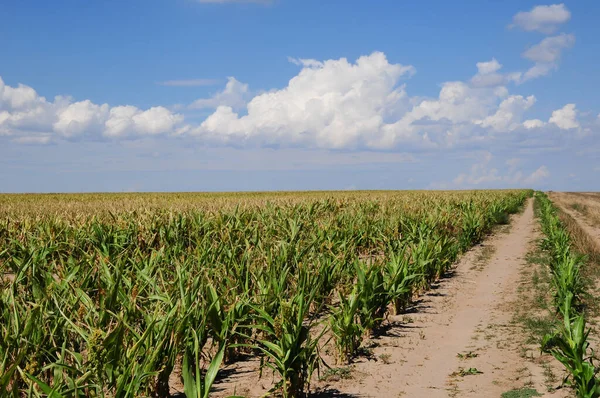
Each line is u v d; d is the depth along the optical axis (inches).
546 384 289.9
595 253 732.0
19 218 883.4
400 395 284.5
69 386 209.5
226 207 1096.8
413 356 351.3
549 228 940.0
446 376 312.3
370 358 348.2
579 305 462.6
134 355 232.4
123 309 299.9
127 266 415.8
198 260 435.5
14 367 204.7
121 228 709.9
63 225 733.3
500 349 360.8
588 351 340.2
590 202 2500.0
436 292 563.8
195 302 301.4
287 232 676.1
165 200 1740.9
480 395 280.7
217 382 303.9
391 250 515.5
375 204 1323.8
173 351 264.4
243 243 594.2
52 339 264.5
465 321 442.3
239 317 333.7
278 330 272.7
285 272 382.0
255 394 283.1
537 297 512.1
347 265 513.3
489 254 830.5
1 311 289.1
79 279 380.5
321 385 301.6
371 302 407.8
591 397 255.8
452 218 970.7
